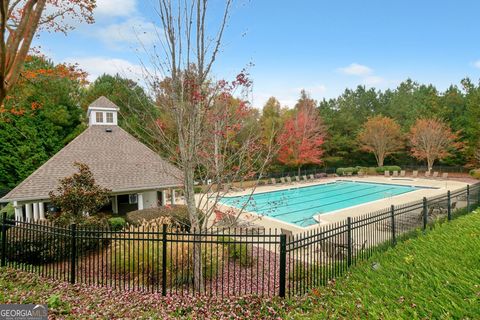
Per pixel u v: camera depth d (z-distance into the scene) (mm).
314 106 35156
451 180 29906
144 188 14383
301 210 18703
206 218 6766
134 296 5645
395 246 7535
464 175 33500
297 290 5750
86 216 9641
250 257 7977
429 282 4246
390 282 4645
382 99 52031
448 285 3932
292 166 33719
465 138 36469
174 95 6211
